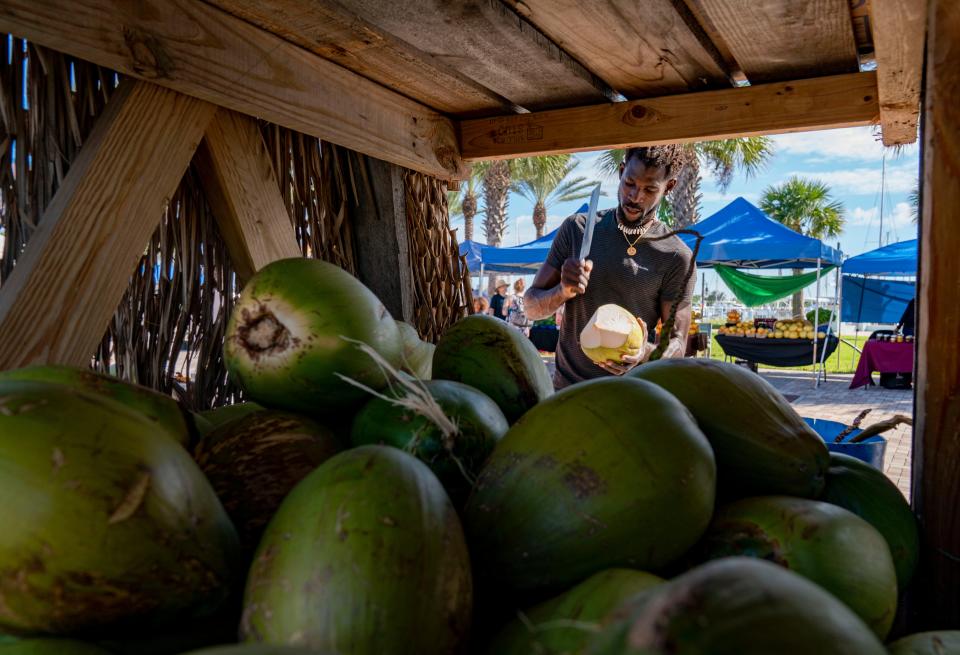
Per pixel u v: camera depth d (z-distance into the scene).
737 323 13.59
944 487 1.20
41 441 0.70
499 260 15.36
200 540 0.77
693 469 0.87
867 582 0.90
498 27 1.77
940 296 1.20
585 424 0.89
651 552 0.85
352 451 0.83
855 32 1.92
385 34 1.80
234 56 1.65
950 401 1.20
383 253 2.30
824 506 0.98
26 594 0.69
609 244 3.19
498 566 0.86
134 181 1.46
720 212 13.02
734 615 0.47
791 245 11.63
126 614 0.73
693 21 1.84
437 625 0.70
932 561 1.21
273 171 1.86
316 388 1.11
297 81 1.84
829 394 11.74
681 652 0.46
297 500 0.78
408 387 1.07
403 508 0.74
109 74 1.52
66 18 1.29
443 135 2.49
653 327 3.27
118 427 0.76
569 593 0.77
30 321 1.30
